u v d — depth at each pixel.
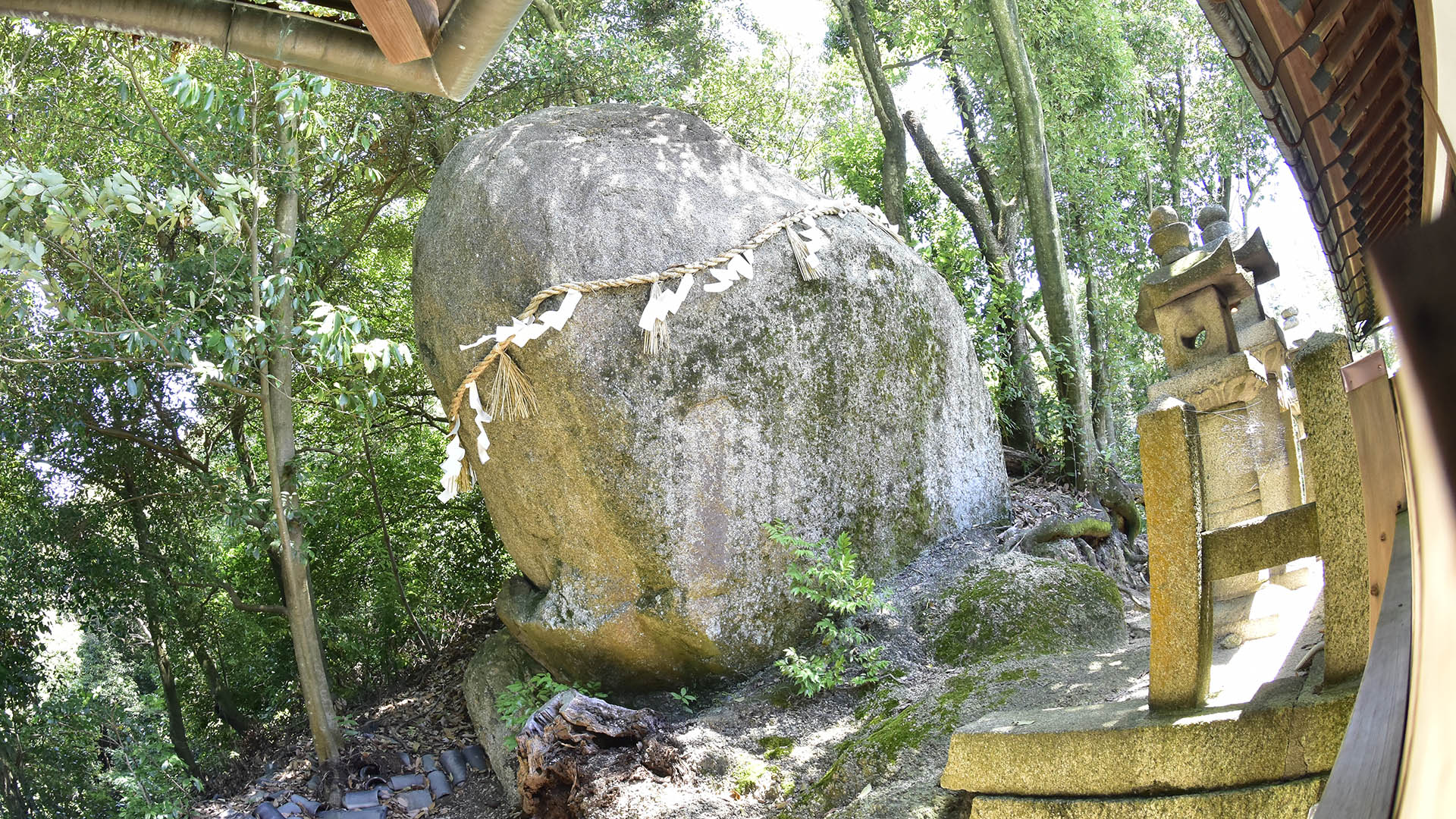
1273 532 3.58
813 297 7.42
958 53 12.39
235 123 7.96
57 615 11.05
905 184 13.17
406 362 7.63
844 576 6.89
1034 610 6.59
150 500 11.30
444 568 12.70
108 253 9.33
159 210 7.46
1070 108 11.75
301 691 12.35
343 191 11.65
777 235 7.42
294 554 8.73
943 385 8.12
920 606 7.07
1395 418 2.21
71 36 9.27
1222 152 15.41
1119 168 12.85
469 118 11.64
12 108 9.14
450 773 8.19
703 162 7.64
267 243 9.46
